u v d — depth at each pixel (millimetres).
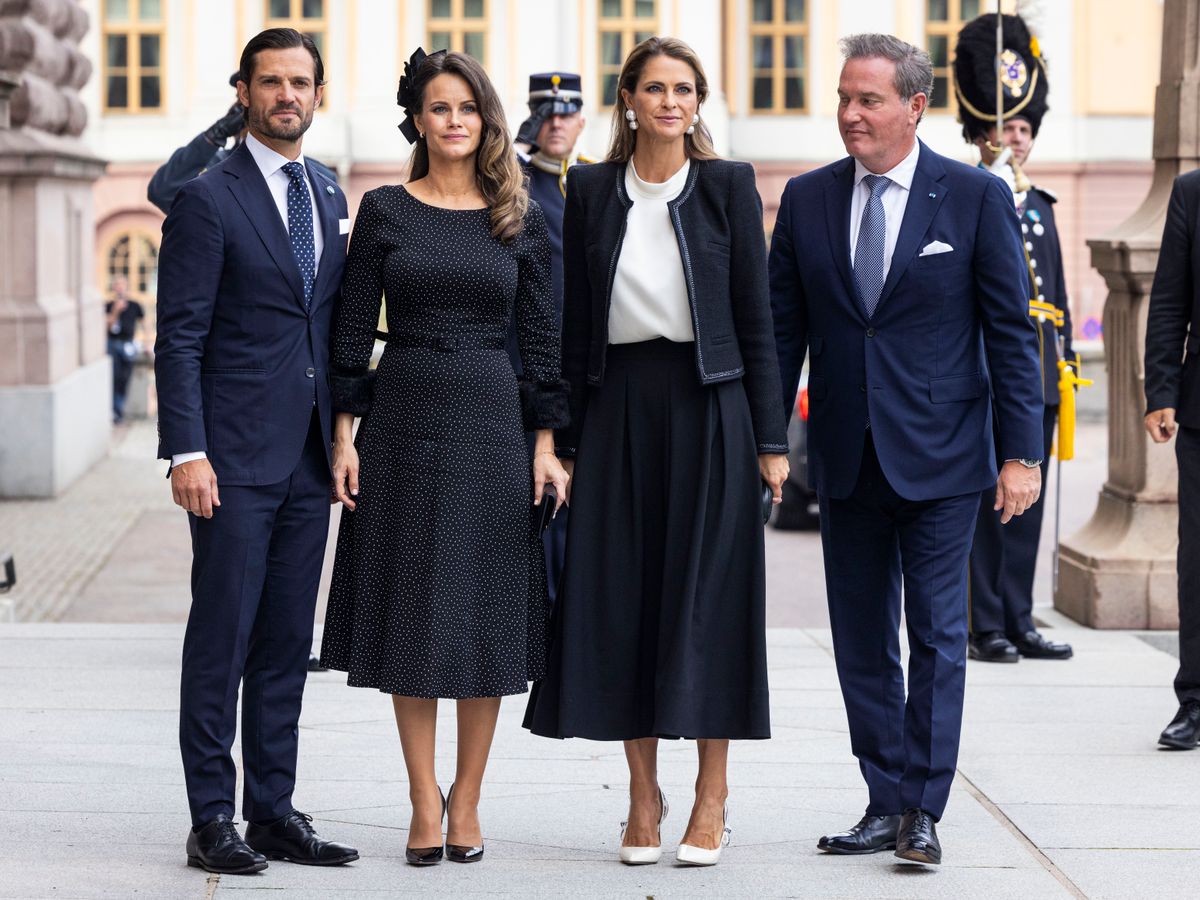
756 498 6148
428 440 6055
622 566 6160
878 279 6367
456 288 6066
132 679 9344
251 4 45188
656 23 45906
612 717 6145
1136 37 46375
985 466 6395
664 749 8008
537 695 6273
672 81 5996
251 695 6238
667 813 6777
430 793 6234
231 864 6043
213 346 6086
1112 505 11492
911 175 6383
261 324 6070
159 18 45062
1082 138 46625
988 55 10383
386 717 8562
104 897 5809
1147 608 11031
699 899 5902
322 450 6188
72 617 13500
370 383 6234
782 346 6613
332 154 44438
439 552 6027
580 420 6246
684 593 6035
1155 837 6680
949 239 6324
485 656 6082
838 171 6504
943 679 6254
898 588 6652
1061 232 46781
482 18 45594
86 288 23453
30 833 6531
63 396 21094
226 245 6027
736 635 6125
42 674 9461
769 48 47438
